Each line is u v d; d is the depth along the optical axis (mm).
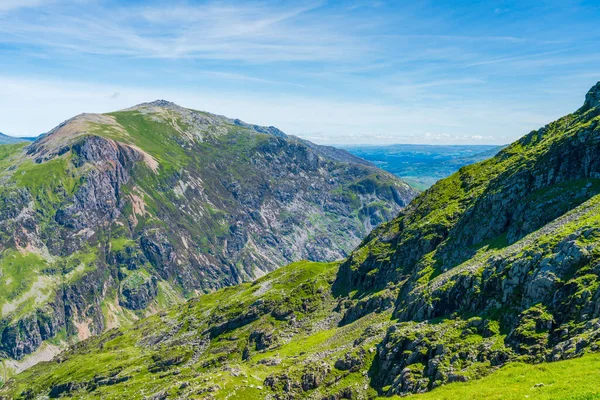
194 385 142375
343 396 104125
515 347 74188
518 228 121625
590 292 69125
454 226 157625
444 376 79312
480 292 94062
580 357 59469
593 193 109938
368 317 155500
